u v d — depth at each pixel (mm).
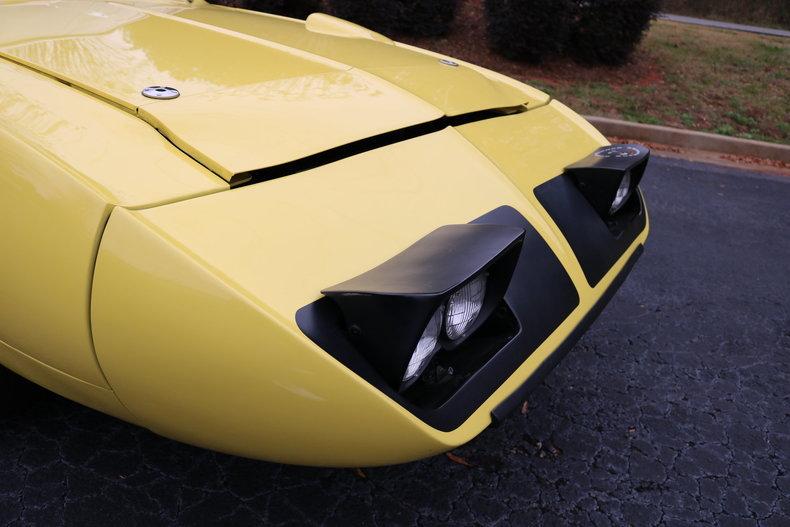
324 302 1295
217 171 1452
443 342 1411
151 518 1759
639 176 2086
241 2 6852
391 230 1496
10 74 1661
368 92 1935
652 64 8219
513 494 1980
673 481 2104
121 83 1680
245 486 1893
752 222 4332
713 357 2775
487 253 1288
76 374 1486
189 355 1293
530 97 2477
